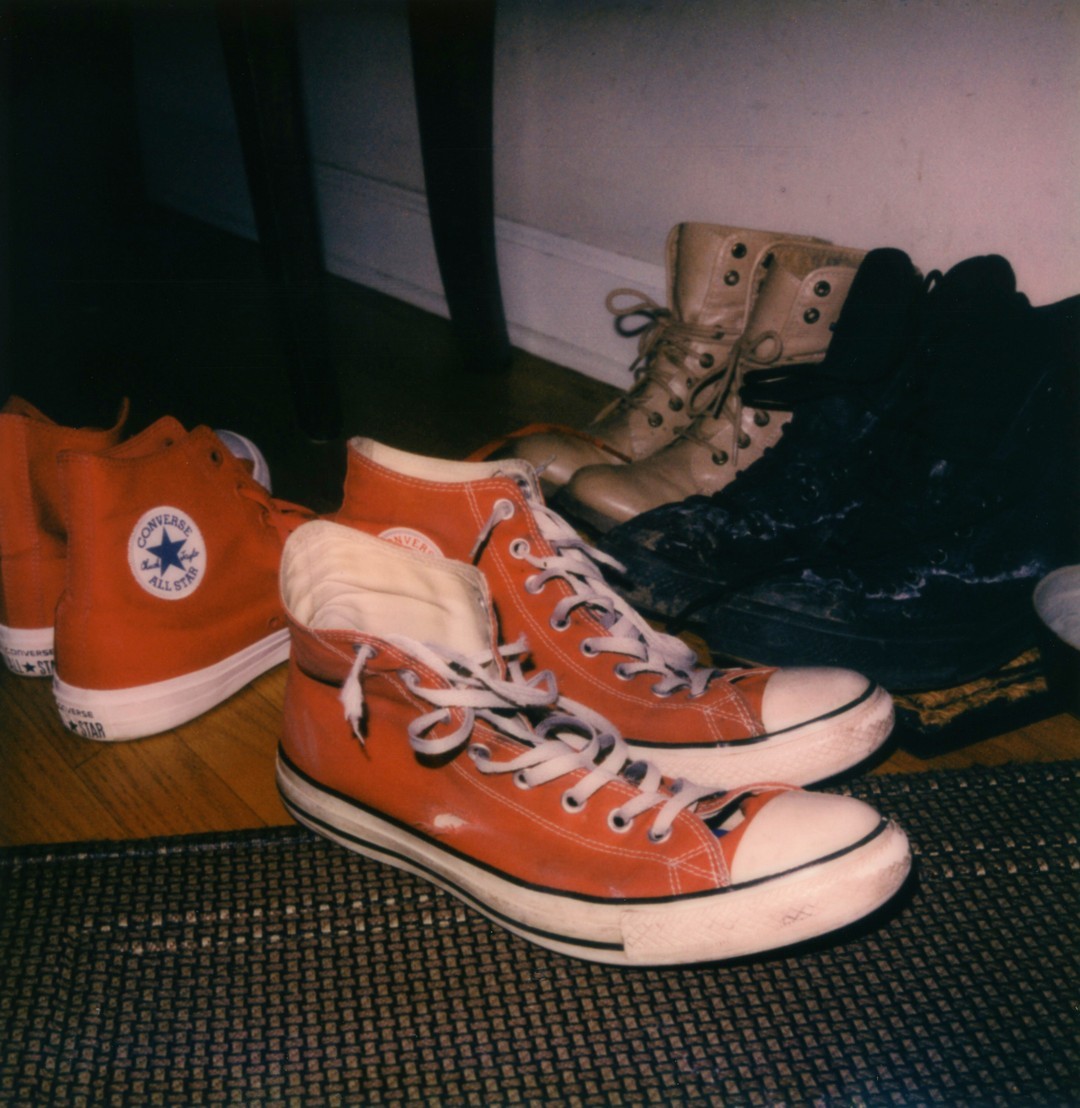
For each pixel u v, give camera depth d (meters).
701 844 0.63
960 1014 0.64
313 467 1.32
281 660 0.99
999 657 0.88
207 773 0.86
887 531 0.89
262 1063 0.61
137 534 0.83
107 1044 0.62
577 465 1.12
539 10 1.43
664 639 0.79
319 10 1.82
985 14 1.02
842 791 0.80
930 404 0.88
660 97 1.34
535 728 0.70
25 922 0.71
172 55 2.34
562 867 0.66
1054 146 1.01
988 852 0.75
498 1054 0.62
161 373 1.66
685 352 1.12
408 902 0.73
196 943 0.70
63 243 2.30
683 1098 0.59
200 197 2.47
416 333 1.76
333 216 2.00
